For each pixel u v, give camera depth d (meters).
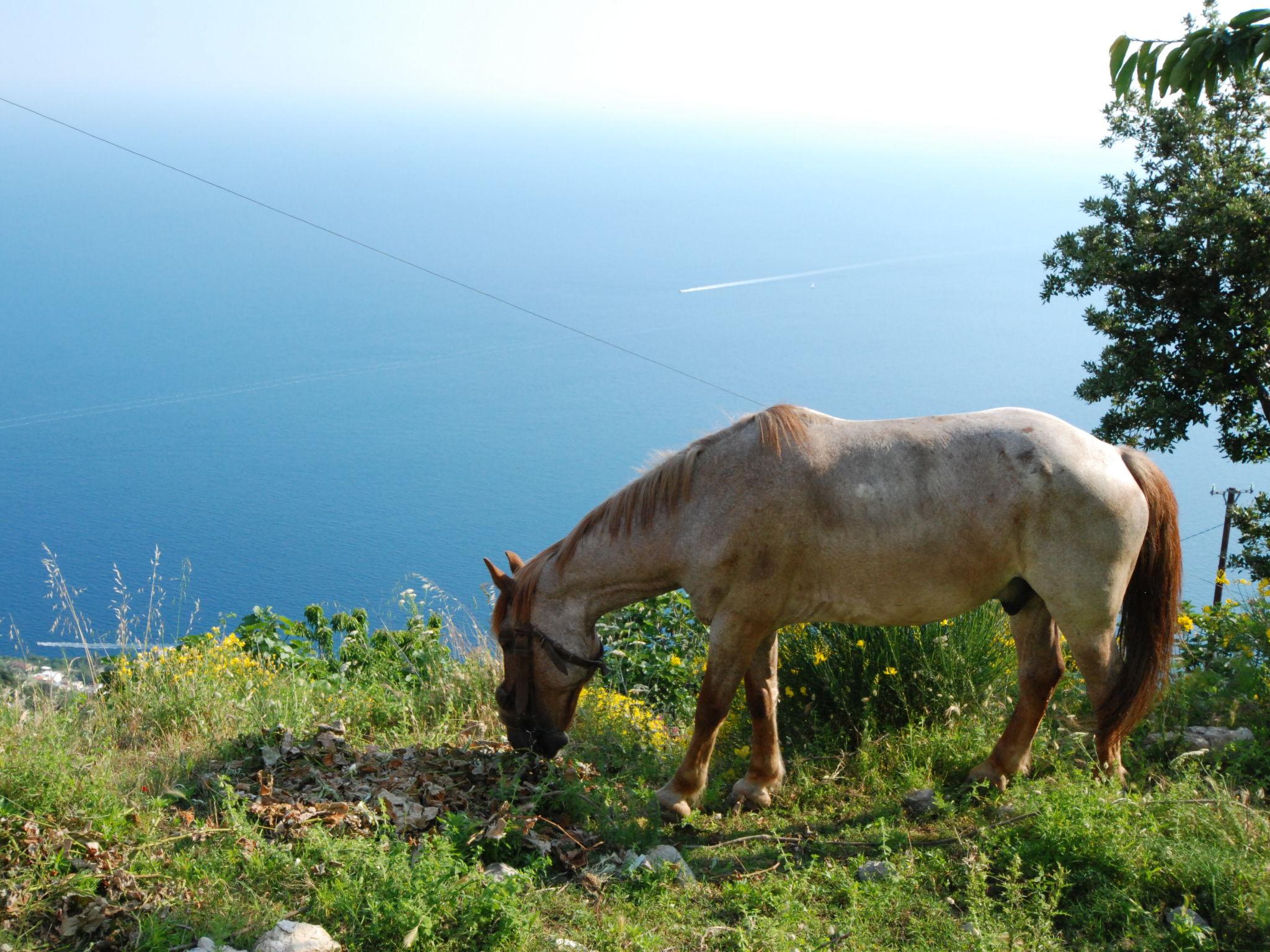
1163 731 4.87
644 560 4.57
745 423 4.52
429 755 4.72
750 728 5.38
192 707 5.54
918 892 3.57
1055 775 4.48
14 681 6.05
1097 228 16.33
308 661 7.16
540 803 4.27
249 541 134.12
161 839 3.74
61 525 139.25
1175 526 4.34
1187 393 15.87
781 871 3.91
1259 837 3.53
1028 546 4.25
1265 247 14.72
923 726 5.05
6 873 3.33
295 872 3.54
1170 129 15.64
